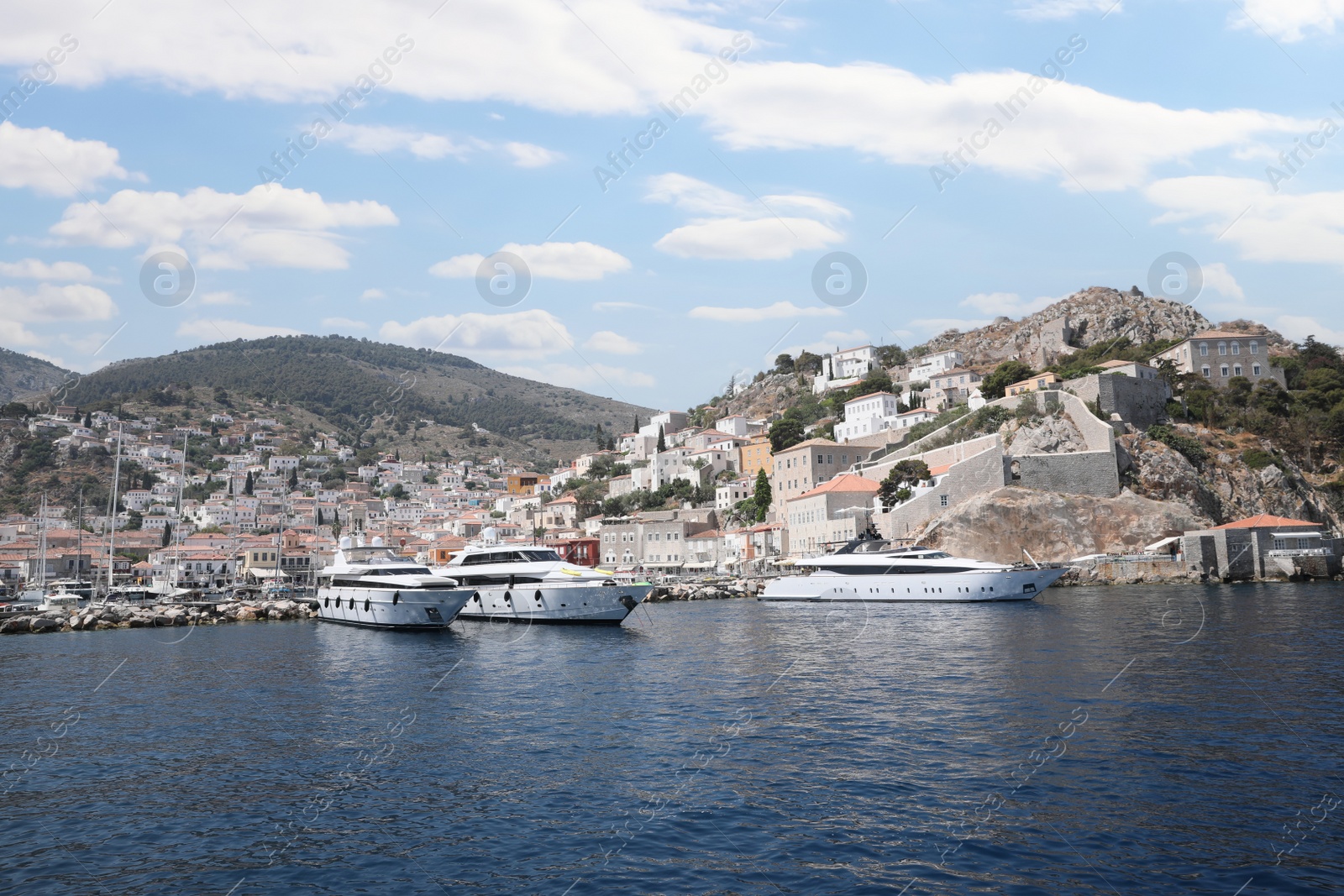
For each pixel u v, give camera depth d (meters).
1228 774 21.31
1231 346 138.88
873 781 21.59
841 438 169.50
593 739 27.08
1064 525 99.69
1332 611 57.34
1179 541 97.94
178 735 29.50
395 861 17.73
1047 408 114.69
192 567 138.62
